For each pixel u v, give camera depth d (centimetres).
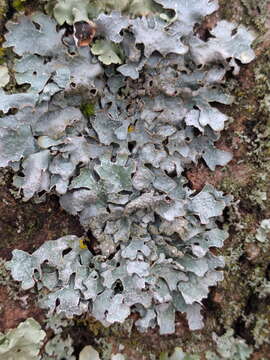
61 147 10
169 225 10
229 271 12
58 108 10
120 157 10
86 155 10
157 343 12
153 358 12
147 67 10
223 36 10
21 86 10
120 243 11
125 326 12
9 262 10
